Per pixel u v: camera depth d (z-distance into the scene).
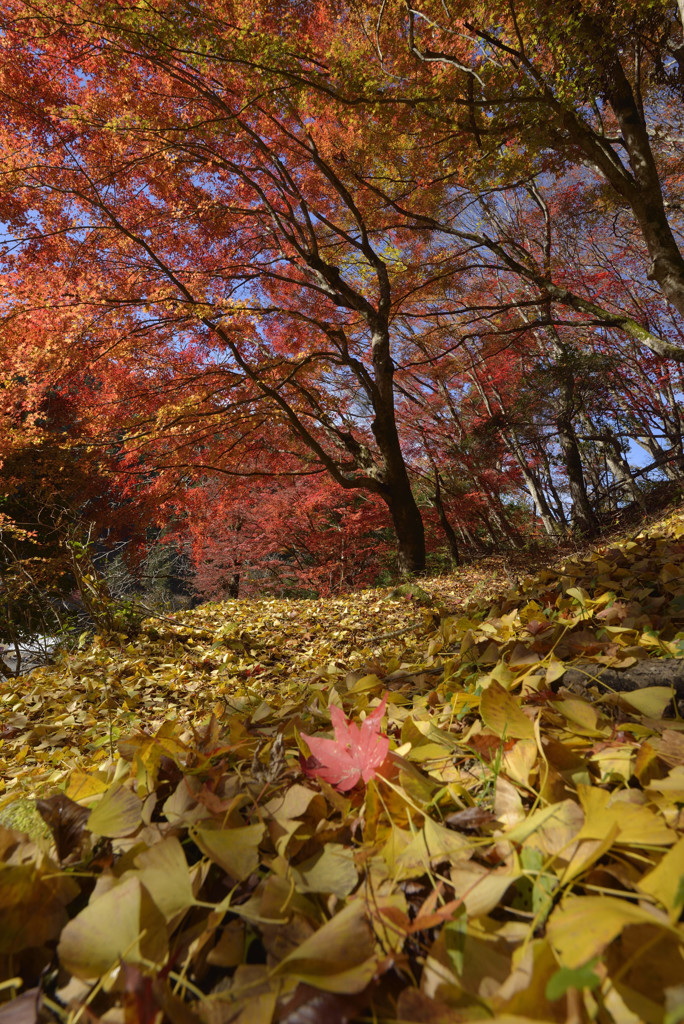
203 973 0.57
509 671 1.25
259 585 16.31
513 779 0.79
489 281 15.20
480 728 0.96
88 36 7.36
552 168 8.34
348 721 1.26
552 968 0.40
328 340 12.16
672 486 11.08
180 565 18.72
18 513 9.59
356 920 0.50
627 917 0.42
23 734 3.63
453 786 0.80
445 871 0.62
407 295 11.02
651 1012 0.37
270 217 11.28
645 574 2.39
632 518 10.93
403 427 14.02
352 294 10.24
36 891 0.61
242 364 9.20
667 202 11.59
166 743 1.10
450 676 1.56
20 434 8.77
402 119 7.73
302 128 9.80
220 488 11.98
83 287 8.66
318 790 0.87
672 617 1.80
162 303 9.05
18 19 7.57
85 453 9.68
